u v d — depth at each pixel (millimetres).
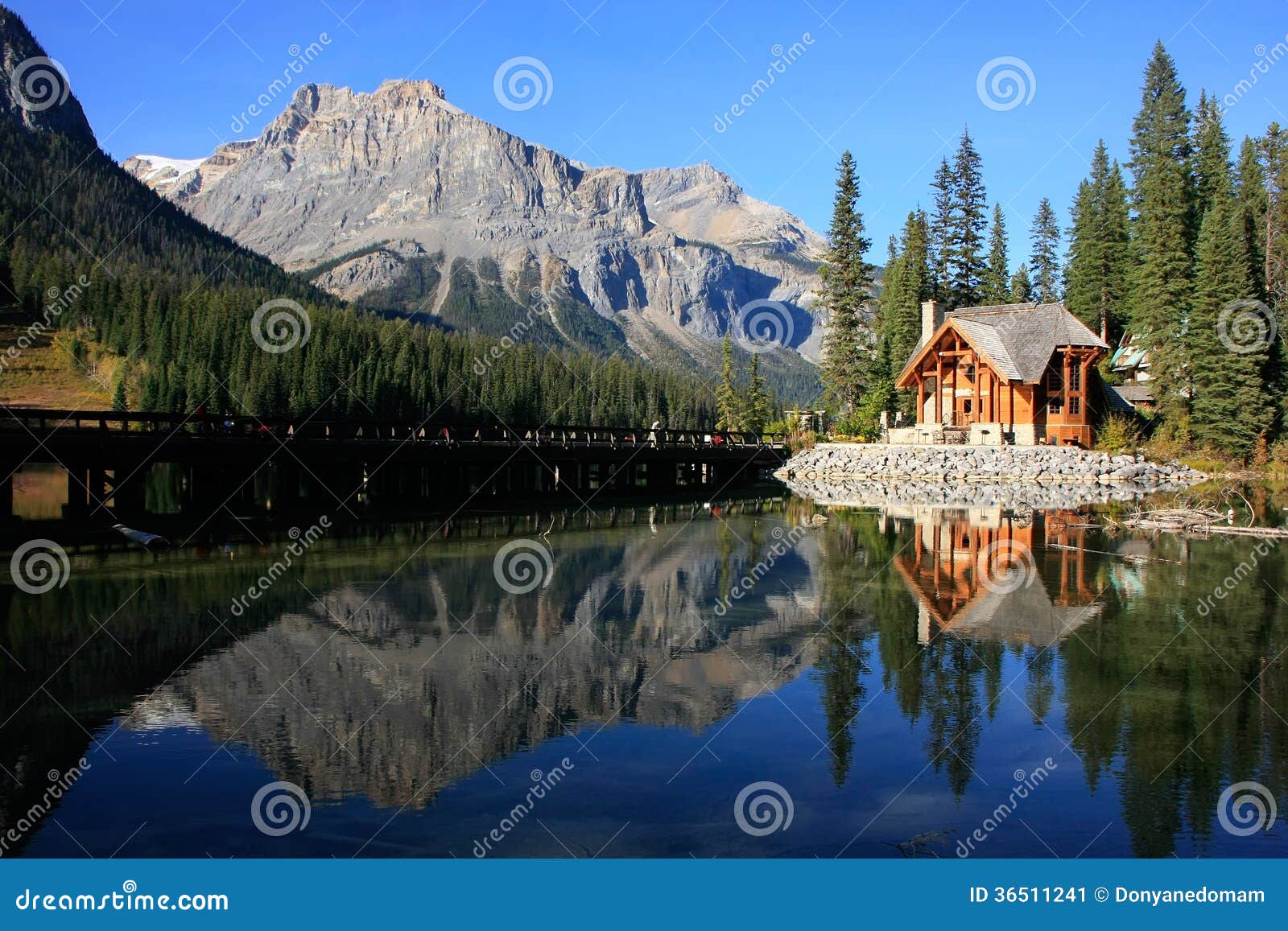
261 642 15359
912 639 15805
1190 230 61688
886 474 53688
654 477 58469
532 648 15250
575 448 44781
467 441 39969
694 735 11188
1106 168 72438
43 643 15141
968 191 72375
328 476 41625
